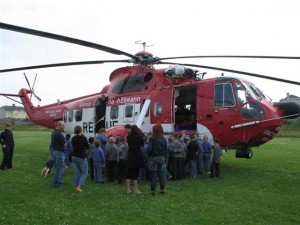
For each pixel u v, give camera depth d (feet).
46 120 58.59
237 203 25.18
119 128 39.11
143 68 42.63
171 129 38.81
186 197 27.02
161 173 28.04
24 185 31.65
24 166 43.91
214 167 35.94
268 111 35.09
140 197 27.04
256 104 35.37
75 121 51.34
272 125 35.06
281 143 88.94
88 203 25.14
